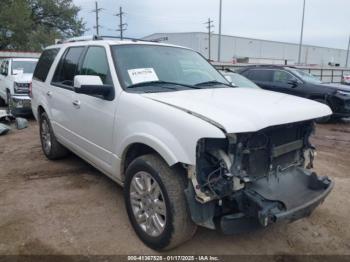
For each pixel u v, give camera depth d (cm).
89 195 439
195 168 274
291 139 329
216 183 279
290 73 1155
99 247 328
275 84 1172
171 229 295
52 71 530
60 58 516
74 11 4141
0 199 426
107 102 368
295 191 308
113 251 322
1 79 1145
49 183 478
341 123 1093
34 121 953
